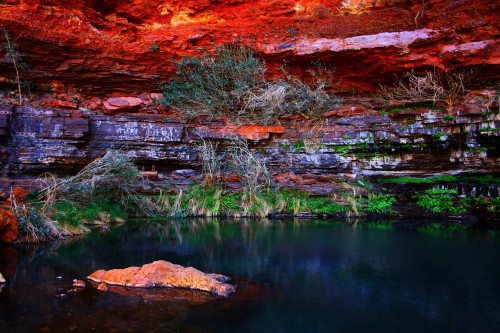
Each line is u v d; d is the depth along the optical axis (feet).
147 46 44.04
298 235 30.12
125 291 17.75
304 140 43.65
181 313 15.47
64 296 16.89
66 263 22.13
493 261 22.95
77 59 42.04
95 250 25.30
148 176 40.29
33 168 36.47
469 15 43.11
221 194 39.88
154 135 41.55
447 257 23.79
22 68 39.81
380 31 45.65
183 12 47.65
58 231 29.01
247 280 19.72
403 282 19.54
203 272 20.30
